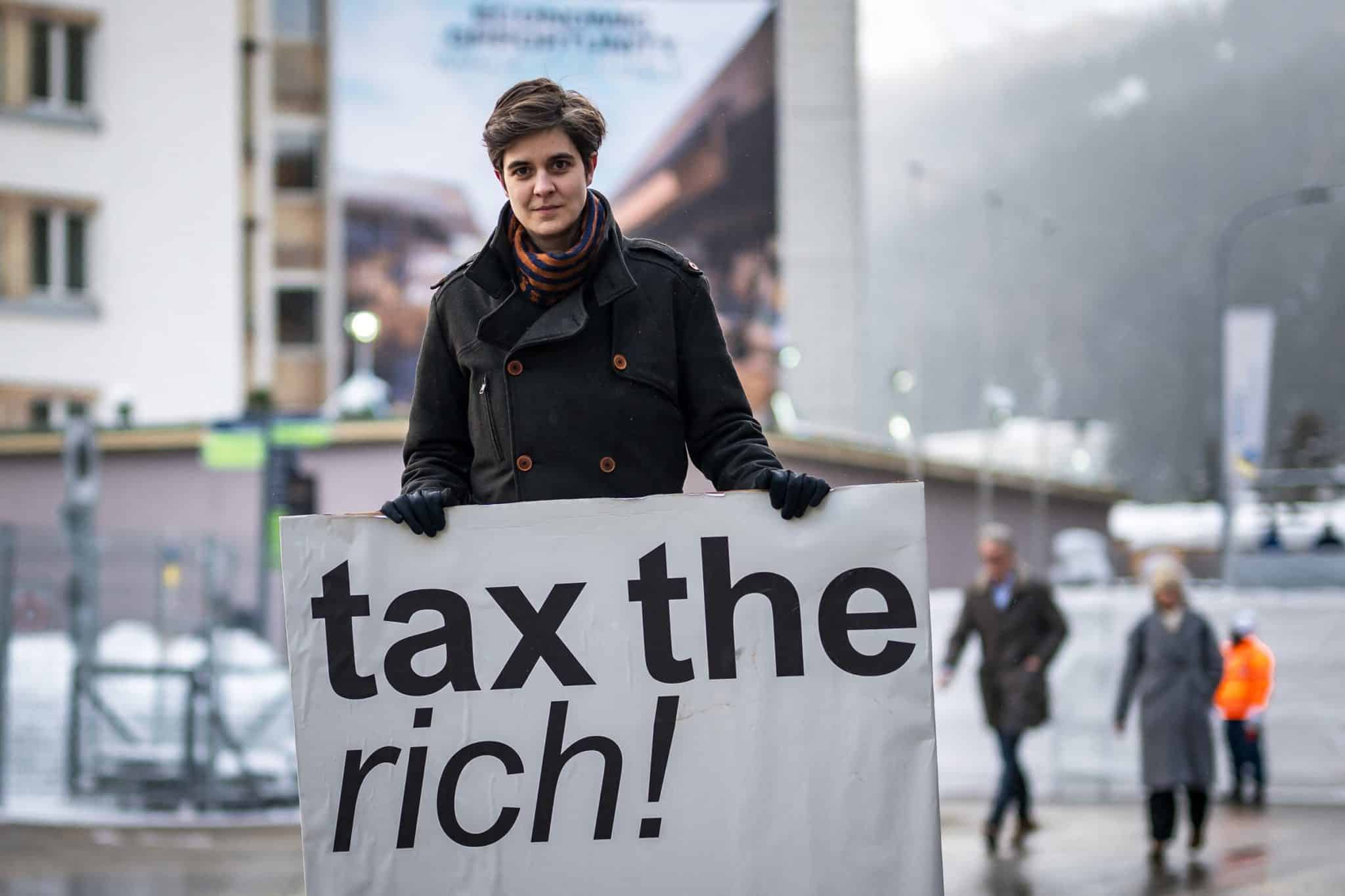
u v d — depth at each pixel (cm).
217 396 3759
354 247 4394
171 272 3719
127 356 3650
